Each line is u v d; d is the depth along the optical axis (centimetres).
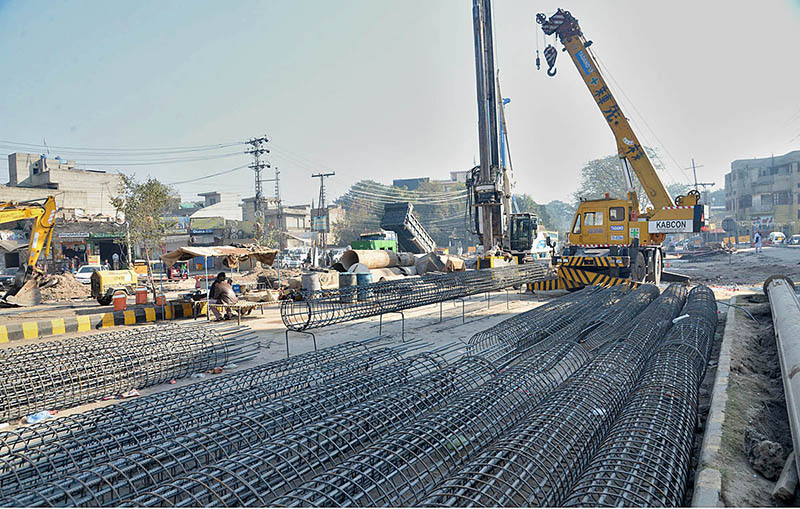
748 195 7331
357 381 543
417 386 507
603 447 372
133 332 833
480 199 1981
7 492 333
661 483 312
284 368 623
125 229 3334
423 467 370
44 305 1706
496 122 2000
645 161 1650
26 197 4831
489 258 1750
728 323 895
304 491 322
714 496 308
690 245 5741
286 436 395
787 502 305
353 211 7819
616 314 888
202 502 309
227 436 405
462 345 848
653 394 461
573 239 1678
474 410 440
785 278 1132
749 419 445
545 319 891
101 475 332
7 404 551
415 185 10612
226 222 5525
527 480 314
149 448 379
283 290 1612
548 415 413
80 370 632
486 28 1975
